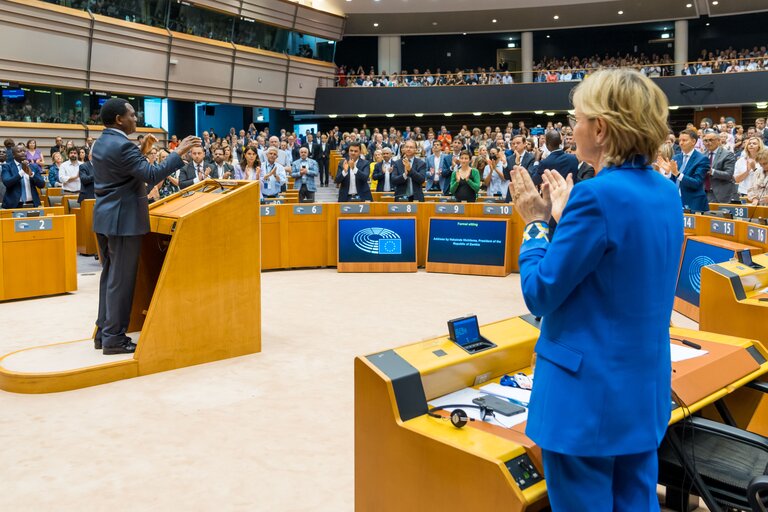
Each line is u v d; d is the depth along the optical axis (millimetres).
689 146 7715
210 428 3992
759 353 3098
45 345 5625
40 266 8125
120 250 5008
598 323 1701
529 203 1931
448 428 2260
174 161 4844
